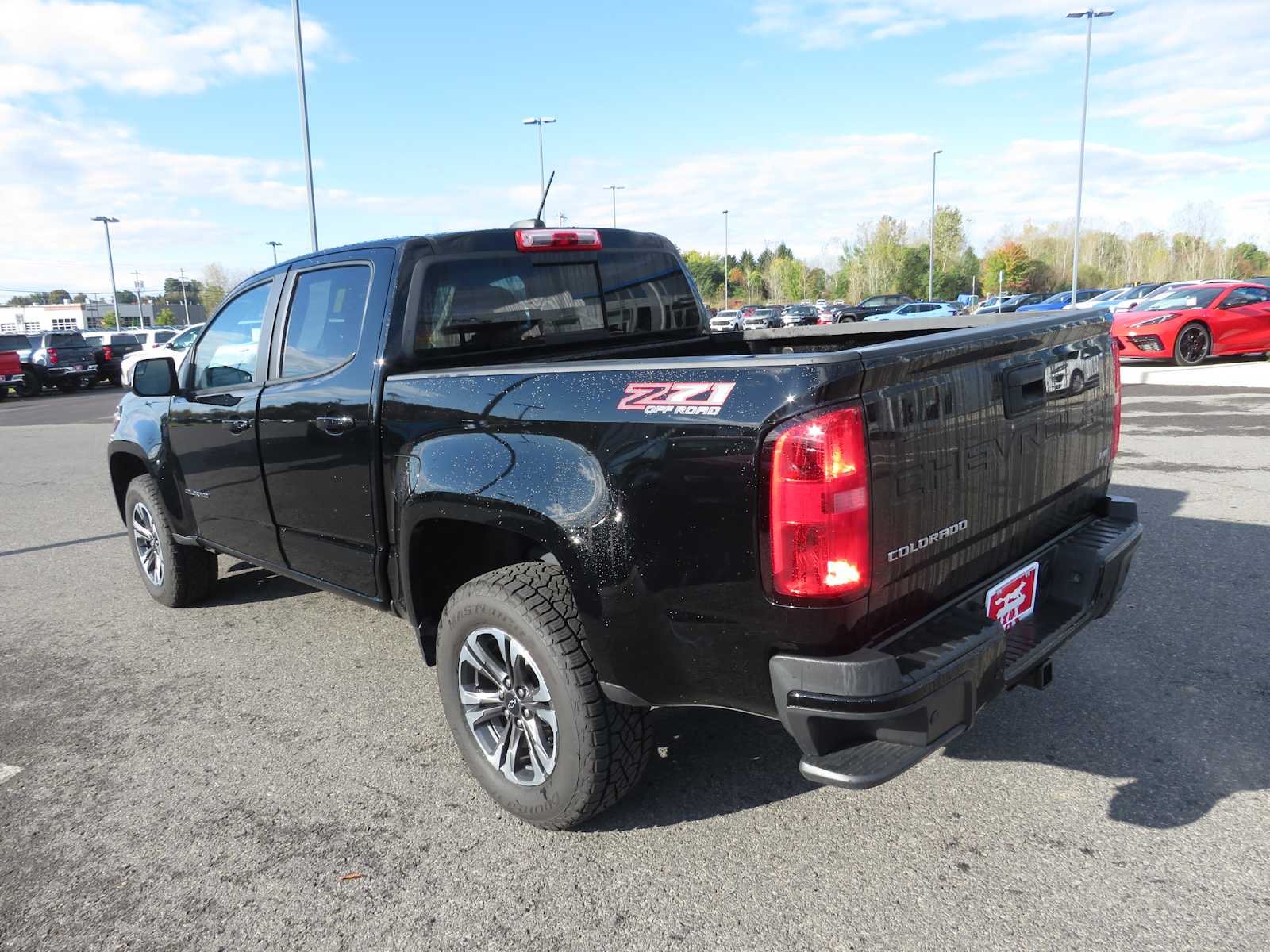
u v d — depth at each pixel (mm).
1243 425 9227
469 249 3299
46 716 3707
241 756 3287
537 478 2467
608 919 2303
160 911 2424
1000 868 2424
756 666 2172
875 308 36344
